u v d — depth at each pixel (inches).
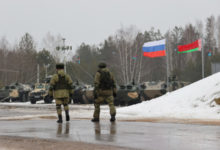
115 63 3240.7
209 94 733.3
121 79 2979.8
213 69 1555.1
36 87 1750.7
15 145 282.7
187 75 2549.2
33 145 282.0
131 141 301.9
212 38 3688.5
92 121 518.3
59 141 303.3
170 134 350.9
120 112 758.5
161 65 3656.5
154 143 290.7
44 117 633.6
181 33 4207.7
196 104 721.0
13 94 1950.1
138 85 1560.0
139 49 3270.2
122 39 3208.7
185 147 271.7
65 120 555.5
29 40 4163.4
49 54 3826.3
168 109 737.6
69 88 523.2
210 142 297.3
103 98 514.9
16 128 415.2
